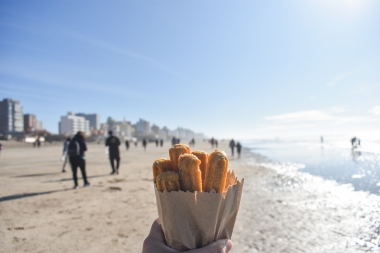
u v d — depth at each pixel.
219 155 1.19
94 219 4.77
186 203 1.14
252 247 3.76
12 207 5.54
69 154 7.64
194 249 1.14
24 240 3.77
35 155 27.34
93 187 7.84
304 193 7.45
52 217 4.87
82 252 3.41
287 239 4.05
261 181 9.70
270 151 34.53
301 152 29.11
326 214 5.35
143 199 6.29
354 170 12.03
